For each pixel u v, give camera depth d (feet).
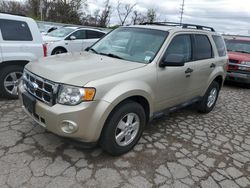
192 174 10.57
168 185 9.73
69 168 10.12
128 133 11.29
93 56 12.83
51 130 9.75
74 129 9.39
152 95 11.85
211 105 18.28
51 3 118.83
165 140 13.25
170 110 14.07
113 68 10.82
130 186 9.45
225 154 12.55
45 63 11.33
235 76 28.12
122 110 10.47
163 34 13.26
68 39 35.70
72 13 122.52
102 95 9.61
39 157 10.64
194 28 15.84
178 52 13.58
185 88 14.37
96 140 10.05
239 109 20.31
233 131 15.53
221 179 10.49
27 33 17.31
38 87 10.23
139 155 11.53
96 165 10.47
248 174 11.08
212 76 16.83
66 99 9.33
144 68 11.47
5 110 15.28
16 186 8.89
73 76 9.64
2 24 16.20
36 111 10.18
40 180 9.29
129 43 13.55
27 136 12.23
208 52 16.56
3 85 16.80
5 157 10.44
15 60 16.76
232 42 33.37
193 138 13.91
